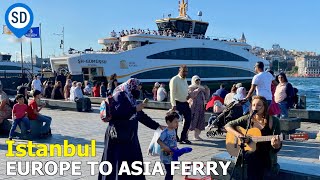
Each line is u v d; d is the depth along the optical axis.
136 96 5.20
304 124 13.42
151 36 41.19
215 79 46.50
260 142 4.67
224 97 12.43
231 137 4.91
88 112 18.58
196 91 10.31
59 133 11.73
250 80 50.88
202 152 8.85
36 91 10.82
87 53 37.84
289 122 10.64
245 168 5.37
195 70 44.25
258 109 4.68
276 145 4.50
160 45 41.16
